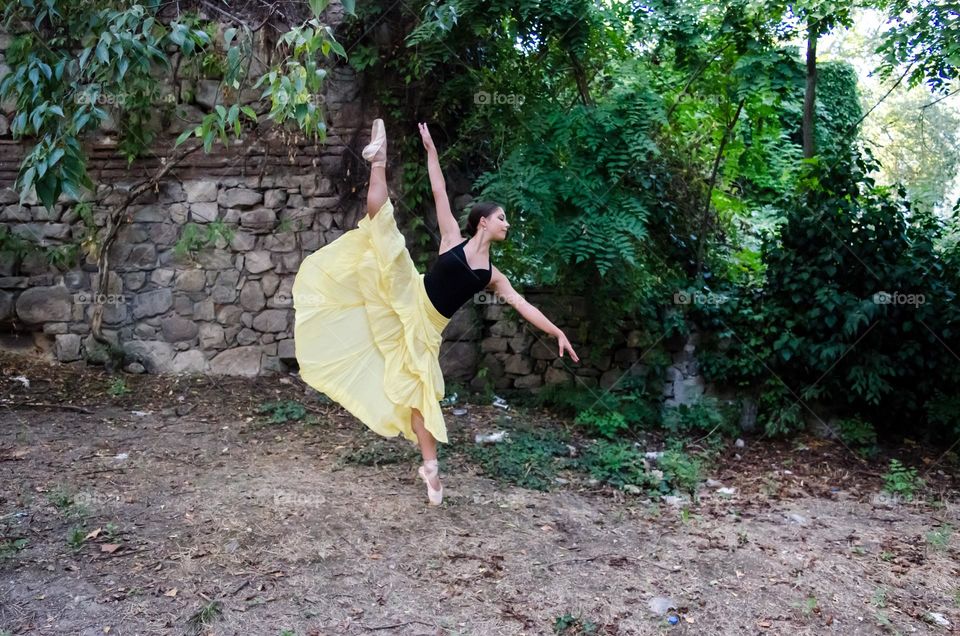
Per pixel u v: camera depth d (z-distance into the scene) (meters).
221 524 3.91
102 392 6.20
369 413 4.09
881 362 6.27
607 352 6.95
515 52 6.35
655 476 5.26
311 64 3.60
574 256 6.29
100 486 4.31
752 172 8.77
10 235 6.62
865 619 3.55
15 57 6.15
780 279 6.60
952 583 4.00
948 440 6.44
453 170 6.91
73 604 3.14
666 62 6.95
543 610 3.38
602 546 4.07
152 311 6.78
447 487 4.69
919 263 6.34
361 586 3.45
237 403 6.18
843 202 6.45
